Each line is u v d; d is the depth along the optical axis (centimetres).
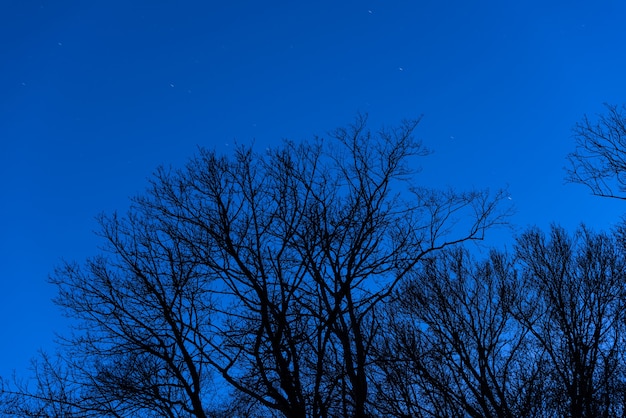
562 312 1448
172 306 1223
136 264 1264
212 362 1153
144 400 1188
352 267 1252
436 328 1473
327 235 1268
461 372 1395
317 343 1161
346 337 1200
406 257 1273
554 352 1436
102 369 1234
